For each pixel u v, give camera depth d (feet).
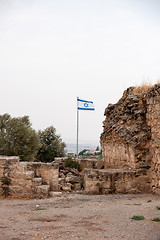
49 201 41.86
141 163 50.57
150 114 50.34
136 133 52.16
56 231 24.61
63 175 63.31
